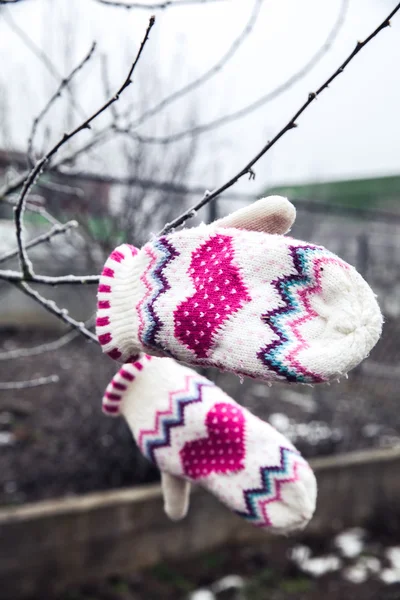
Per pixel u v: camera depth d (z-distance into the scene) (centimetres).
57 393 468
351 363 80
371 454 411
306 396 536
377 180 868
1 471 359
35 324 746
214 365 94
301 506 122
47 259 466
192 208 113
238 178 110
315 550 368
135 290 104
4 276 132
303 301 89
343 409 504
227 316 91
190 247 100
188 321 94
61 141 115
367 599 318
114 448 369
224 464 127
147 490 333
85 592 307
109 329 105
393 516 403
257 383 566
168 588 316
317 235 518
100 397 409
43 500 335
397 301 550
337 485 389
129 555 323
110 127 186
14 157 310
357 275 85
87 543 311
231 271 94
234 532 355
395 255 550
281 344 86
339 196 902
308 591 324
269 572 338
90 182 340
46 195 329
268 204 99
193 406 131
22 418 430
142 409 137
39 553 298
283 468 123
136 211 330
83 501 313
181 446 131
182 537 338
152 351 102
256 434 127
